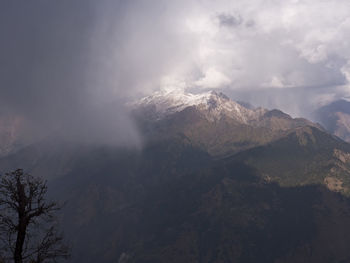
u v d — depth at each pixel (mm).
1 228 27297
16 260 26828
